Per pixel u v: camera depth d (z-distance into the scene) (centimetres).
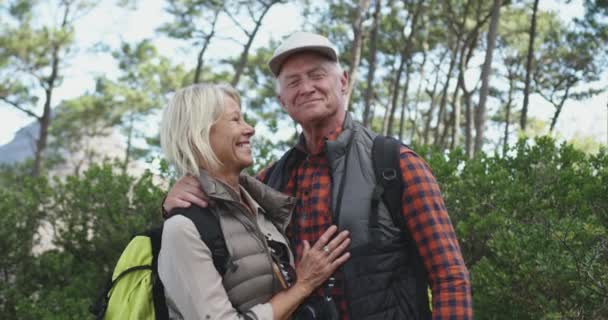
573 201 370
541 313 325
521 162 442
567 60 1962
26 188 564
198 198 173
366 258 182
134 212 525
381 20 1898
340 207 189
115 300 170
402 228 189
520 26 1883
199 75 2047
